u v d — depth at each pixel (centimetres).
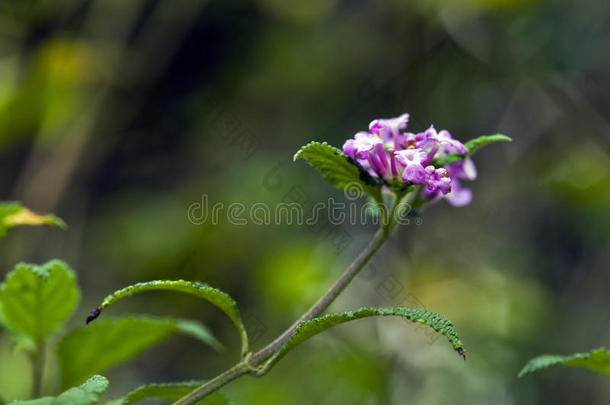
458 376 771
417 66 858
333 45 987
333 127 927
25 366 809
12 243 830
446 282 814
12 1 934
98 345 342
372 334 753
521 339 788
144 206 951
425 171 286
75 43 870
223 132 974
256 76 1020
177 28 999
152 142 1004
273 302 796
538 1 763
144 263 891
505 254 871
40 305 325
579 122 754
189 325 359
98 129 950
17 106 828
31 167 894
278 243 841
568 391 788
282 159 920
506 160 879
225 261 859
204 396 271
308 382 745
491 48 792
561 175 828
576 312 841
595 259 863
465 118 862
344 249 801
